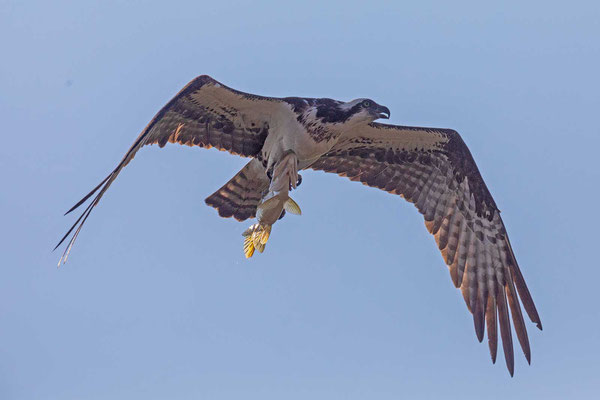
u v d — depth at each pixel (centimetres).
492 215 1510
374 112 1362
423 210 1532
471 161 1500
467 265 1517
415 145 1498
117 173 1138
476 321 1486
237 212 1401
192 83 1268
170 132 1313
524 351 1464
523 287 1486
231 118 1341
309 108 1336
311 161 1362
